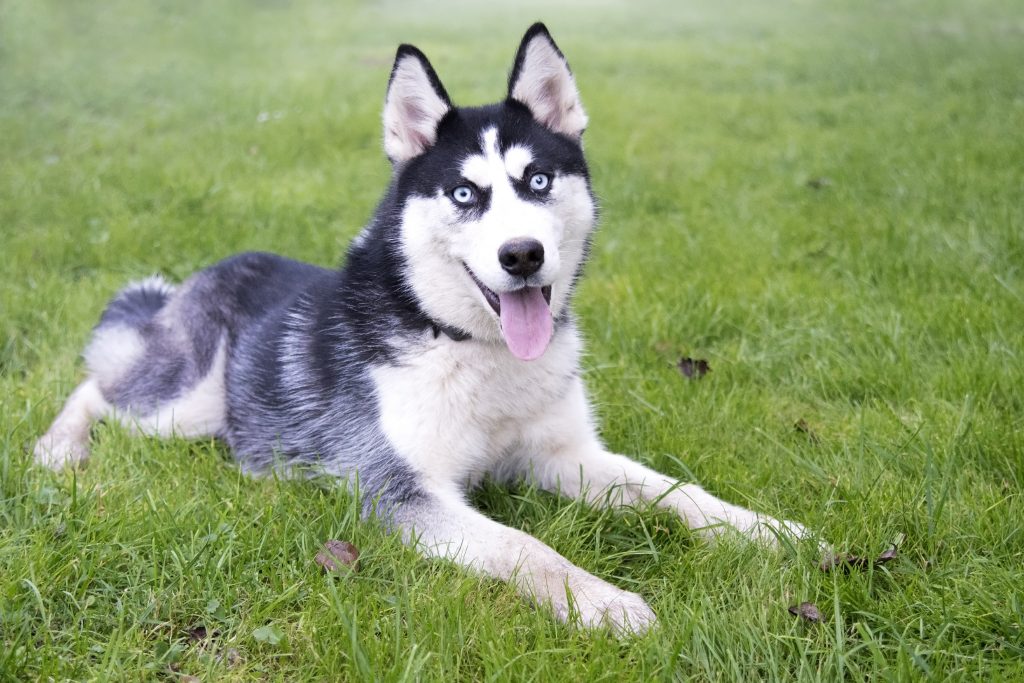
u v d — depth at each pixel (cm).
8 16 487
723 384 148
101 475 125
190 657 101
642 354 155
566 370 126
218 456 132
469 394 121
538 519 122
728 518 118
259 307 142
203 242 195
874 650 97
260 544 111
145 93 368
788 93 359
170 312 145
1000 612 102
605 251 192
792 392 148
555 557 109
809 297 170
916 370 146
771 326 162
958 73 367
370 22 601
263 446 134
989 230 188
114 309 150
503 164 118
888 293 169
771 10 662
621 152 267
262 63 446
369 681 96
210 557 108
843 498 119
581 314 167
